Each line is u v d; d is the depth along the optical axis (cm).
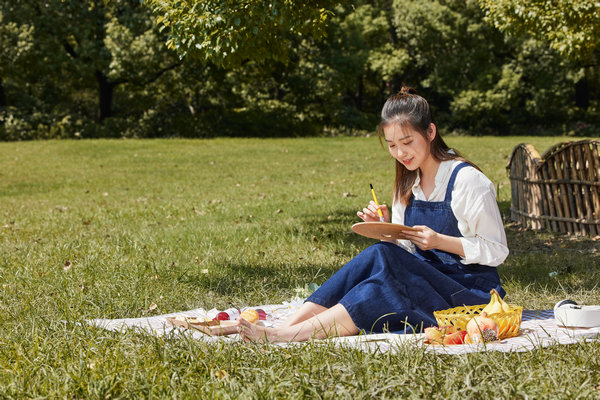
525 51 3462
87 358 301
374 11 3978
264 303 476
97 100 3947
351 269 334
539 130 3875
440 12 3584
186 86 3200
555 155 783
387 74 3812
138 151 2347
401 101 341
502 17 1185
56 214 1045
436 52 3784
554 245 708
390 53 3919
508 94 3566
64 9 2880
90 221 956
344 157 2136
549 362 280
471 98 3606
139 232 814
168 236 770
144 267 570
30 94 3425
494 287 347
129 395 261
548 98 3575
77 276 535
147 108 3444
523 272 562
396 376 268
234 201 1176
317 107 3669
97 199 1292
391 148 346
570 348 303
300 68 3475
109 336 334
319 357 293
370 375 270
